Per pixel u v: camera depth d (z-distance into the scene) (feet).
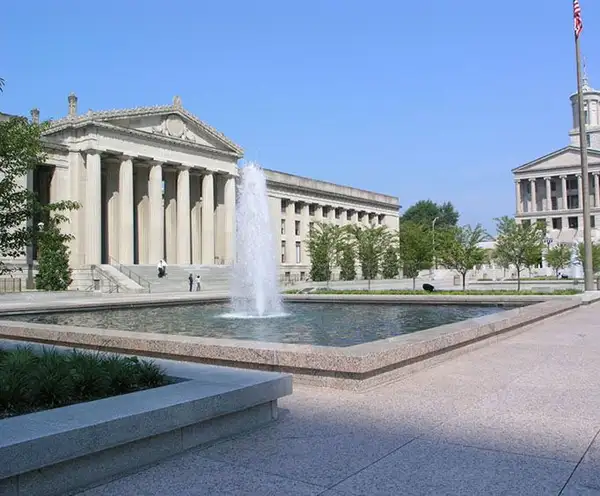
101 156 177.78
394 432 19.86
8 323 45.01
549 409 22.52
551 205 376.48
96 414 16.19
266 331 50.19
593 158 355.97
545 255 221.25
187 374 22.03
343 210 292.61
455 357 35.06
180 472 16.33
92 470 15.56
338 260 209.15
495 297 74.79
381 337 45.27
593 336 44.55
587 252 85.46
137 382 21.04
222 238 215.92
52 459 14.34
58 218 36.91
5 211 34.65
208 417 18.35
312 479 15.67
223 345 30.01
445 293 92.27
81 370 20.38
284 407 23.54
